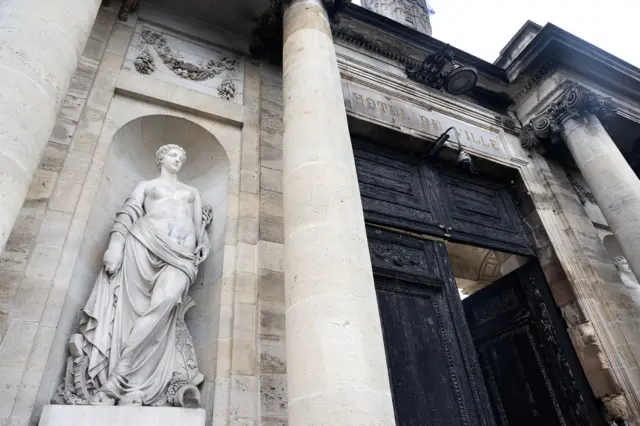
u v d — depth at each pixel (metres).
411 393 6.29
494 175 9.96
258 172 6.64
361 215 4.66
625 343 7.72
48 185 5.04
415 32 9.80
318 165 4.78
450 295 7.62
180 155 6.07
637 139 11.31
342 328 3.70
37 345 4.13
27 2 4.27
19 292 4.30
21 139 3.61
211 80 7.39
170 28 7.51
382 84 9.33
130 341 4.30
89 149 5.62
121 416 3.87
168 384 4.46
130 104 6.42
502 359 9.22
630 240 7.92
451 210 8.80
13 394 3.80
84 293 4.92
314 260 4.13
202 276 5.90
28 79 3.84
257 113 7.29
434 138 9.09
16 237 4.56
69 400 4.02
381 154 8.76
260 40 7.82
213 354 5.03
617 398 7.26
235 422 4.57
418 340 6.86
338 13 7.61
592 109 9.55
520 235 9.38
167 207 5.41
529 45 10.16
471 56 10.30
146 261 4.88
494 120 10.47
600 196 8.66
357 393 3.38
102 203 5.61
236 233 5.99
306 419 3.38
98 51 6.51
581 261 8.70
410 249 7.82
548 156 10.48
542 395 8.29
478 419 6.51
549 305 8.66
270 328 5.27
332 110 5.38
